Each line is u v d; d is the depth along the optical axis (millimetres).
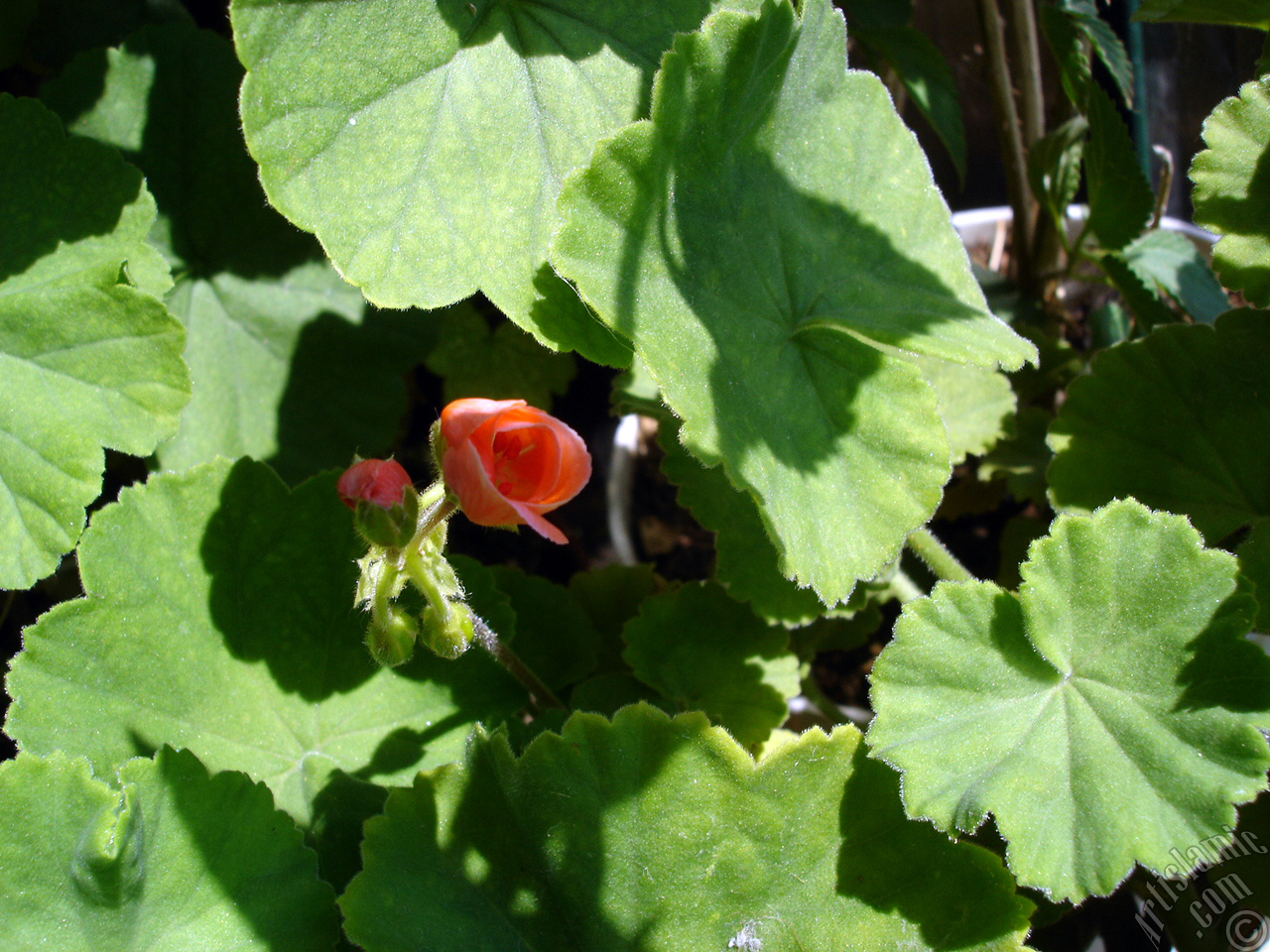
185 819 219
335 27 215
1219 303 359
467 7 229
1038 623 224
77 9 323
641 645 298
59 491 260
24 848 206
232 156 308
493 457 210
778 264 236
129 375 264
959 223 415
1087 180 334
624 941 220
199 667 250
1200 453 271
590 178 205
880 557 233
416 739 263
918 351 225
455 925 216
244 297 314
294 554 263
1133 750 215
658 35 243
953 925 220
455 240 228
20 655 232
